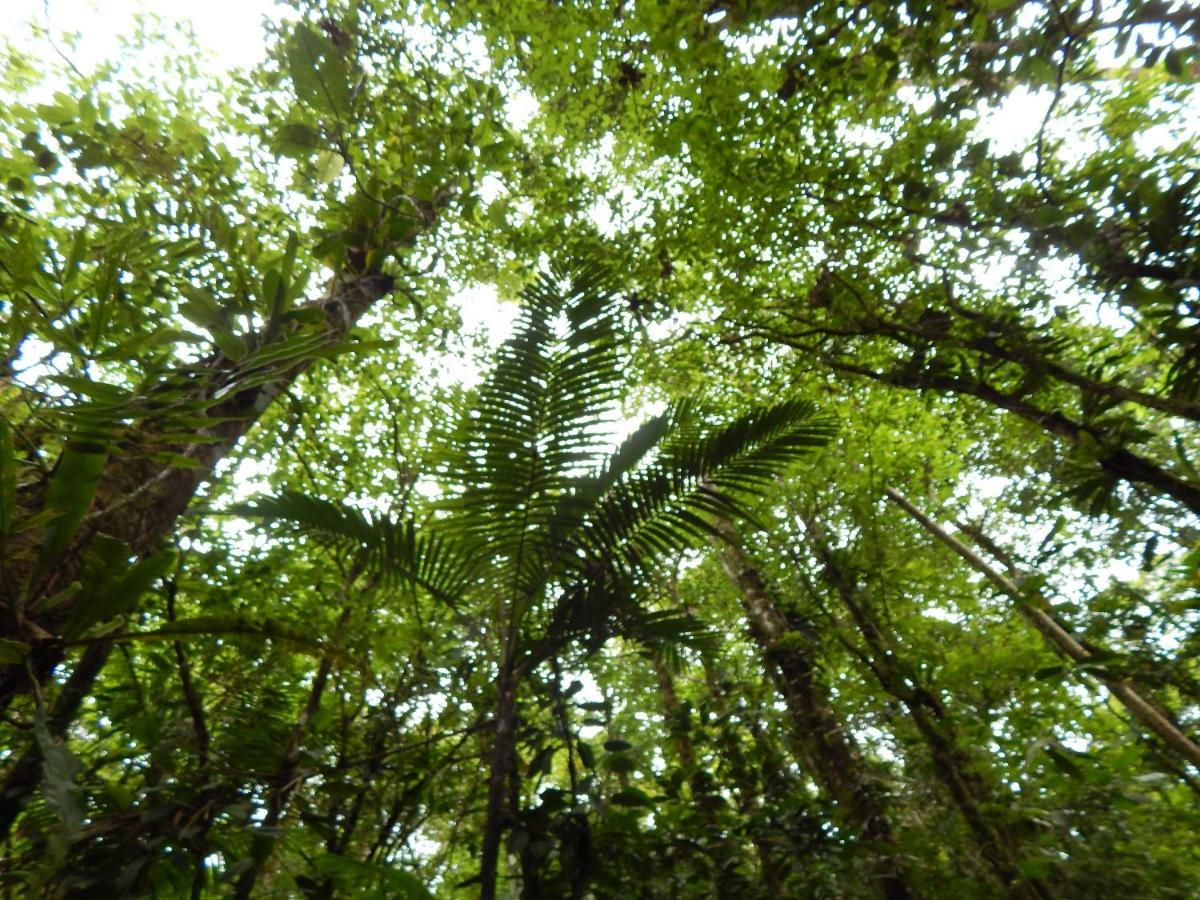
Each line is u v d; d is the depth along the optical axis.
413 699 3.64
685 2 4.72
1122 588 4.18
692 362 7.02
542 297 3.30
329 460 5.60
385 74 5.17
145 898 1.91
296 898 2.36
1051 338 4.11
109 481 2.52
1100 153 4.26
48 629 1.97
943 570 6.94
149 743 2.50
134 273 3.11
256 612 3.25
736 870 3.26
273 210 5.14
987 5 3.34
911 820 4.59
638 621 2.98
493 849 2.41
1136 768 4.22
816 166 5.11
